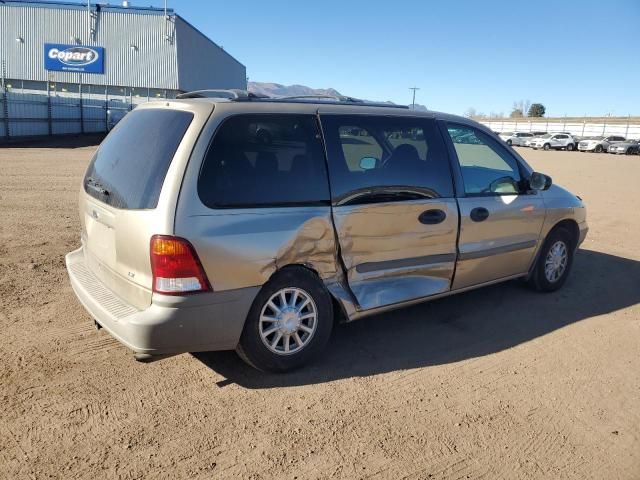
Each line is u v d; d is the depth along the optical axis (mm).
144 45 48406
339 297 4062
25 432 3184
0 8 47094
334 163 4039
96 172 4199
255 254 3605
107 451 3057
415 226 4418
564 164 29422
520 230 5309
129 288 3613
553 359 4418
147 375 3885
